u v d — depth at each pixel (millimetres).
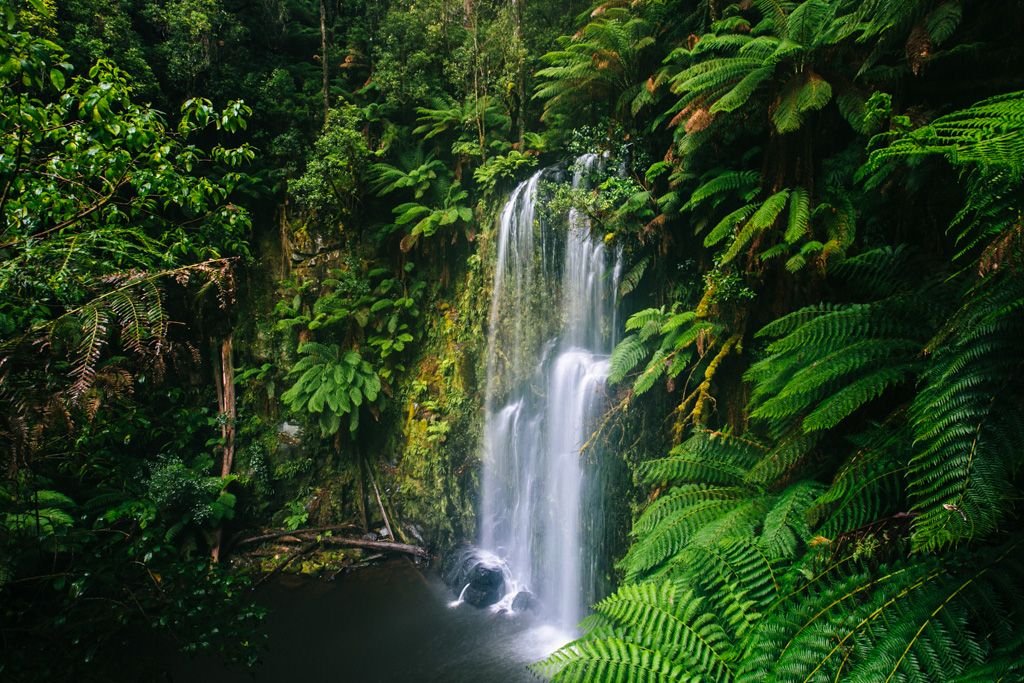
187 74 10656
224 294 3059
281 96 11594
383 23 11992
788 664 2730
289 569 9398
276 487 10742
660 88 7531
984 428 2654
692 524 4457
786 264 5012
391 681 6504
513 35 10320
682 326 6371
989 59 4469
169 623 3754
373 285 11109
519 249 9031
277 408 11008
